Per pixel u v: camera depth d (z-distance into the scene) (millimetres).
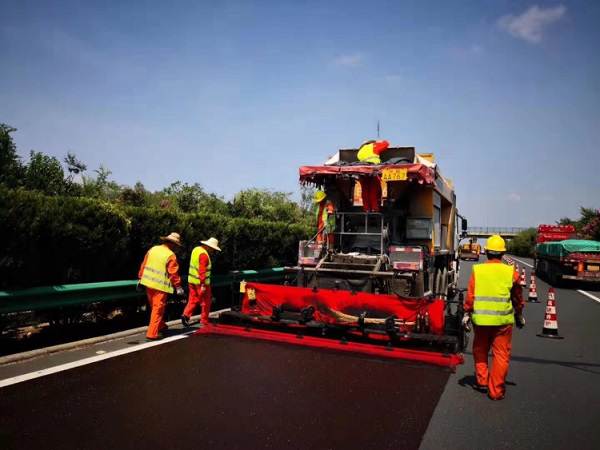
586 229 36750
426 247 9961
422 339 7227
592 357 8117
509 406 5559
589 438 4695
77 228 7945
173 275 8227
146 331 8836
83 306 9016
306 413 5059
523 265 42031
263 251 13930
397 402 5520
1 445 4113
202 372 6348
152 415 4855
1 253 6945
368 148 10469
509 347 5906
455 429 4820
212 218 11594
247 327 8539
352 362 7043
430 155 11602
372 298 7926
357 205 10367
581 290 20438
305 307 8398
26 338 8117
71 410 4918
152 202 15547
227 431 4535
